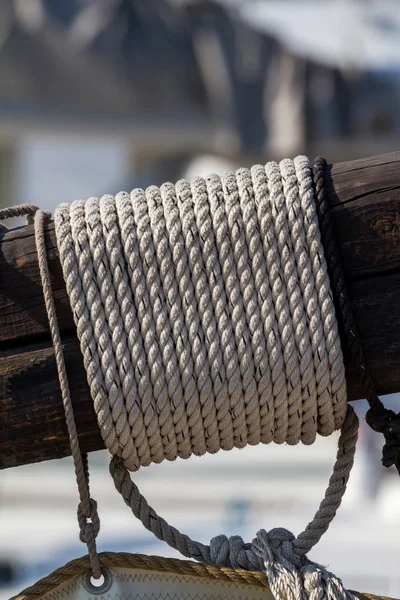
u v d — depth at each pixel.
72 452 1.10
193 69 3.12
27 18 2.98
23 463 1.13
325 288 1.09
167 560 1.12
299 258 1.10
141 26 3.07
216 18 3.13
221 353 1.08
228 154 3.31
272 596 1.12
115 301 1.10
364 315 1.11
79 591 1.12
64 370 1.10
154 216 1.11
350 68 3.16
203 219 1.10
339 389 1.09
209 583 1.12
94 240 1.11
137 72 3.06
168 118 3.11
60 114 3.06
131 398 1.09
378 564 2.75
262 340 1.09
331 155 3.27
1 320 1.13
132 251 1.10
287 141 3.15
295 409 1.10
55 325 1.10
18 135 3.25
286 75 3.15
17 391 1.11
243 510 3.59
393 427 1.11
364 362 1.10
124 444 1.10
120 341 1.09
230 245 1.10
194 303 1.09
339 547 2.92
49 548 3.31
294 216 1.10
